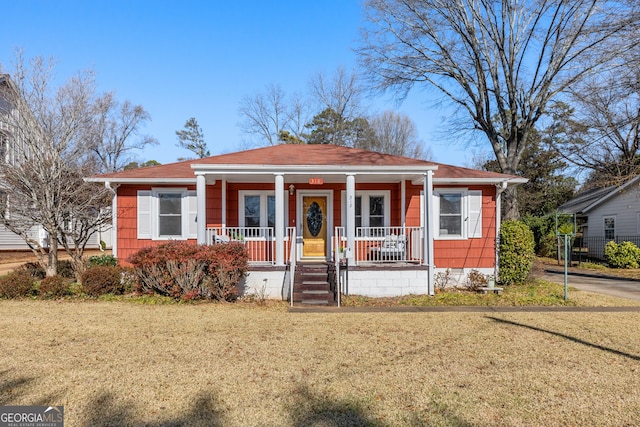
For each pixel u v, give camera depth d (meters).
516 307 10.18
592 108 21.28
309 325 7.95
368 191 14.24
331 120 41.00
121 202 13.49
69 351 6.13
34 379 5.03
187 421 4.05
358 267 11.73
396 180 13.64
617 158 23.22
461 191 13.80
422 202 13.24
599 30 17.52
